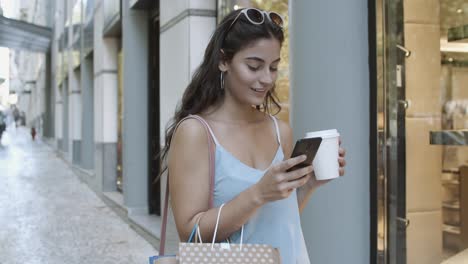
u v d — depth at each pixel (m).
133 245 6.03
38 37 26.27
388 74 2.36
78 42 14.64
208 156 1.33
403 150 2.35
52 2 25.72
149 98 7.57
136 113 7.55
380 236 2.33
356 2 2.43
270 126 1.49
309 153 1.15
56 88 24.22
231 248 1.19
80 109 15.73
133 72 7.55
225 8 4.48
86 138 13.27
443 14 2.26
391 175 2.35
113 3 8.62
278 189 1.14
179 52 5.05
